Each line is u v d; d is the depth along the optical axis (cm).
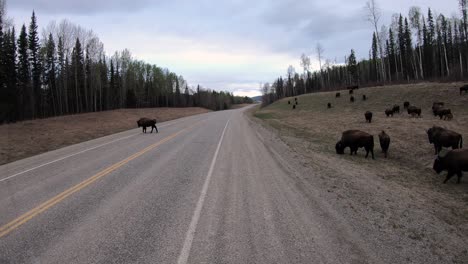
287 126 2556
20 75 4594
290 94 11188
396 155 1302
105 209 570
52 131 2312
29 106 4838
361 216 548
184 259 390
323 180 802
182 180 775
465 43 6081
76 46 5297
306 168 946
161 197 639
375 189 751
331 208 582
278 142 1542
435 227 526
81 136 2014
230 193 668
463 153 858
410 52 6656
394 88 4109
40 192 691
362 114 3183
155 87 9238
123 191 684
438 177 953
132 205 591
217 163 992
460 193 791
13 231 479
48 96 5466
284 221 514
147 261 386
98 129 2486
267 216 536
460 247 456
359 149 1461
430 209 635
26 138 1870
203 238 449
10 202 623
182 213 547
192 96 12619
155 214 543
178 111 6141
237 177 809
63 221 516
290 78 11638
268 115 4206
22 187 741
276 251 412
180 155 1144
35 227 493
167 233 466
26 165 1055
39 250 417
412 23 5469
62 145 1627
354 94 4641
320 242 439
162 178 796
